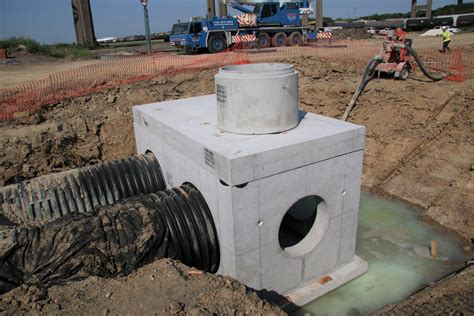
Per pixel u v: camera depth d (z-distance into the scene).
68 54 25.41
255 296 4.46
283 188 5.49
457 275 6.70
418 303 6.06
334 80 13.35
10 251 4.86
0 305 4.00
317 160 5.69
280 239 8.01
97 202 7.37
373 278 7.10
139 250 5.13
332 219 6.33
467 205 8.68
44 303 4.04
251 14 23.67
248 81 5.61
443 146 10.06
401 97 11.53
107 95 11.88
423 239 8.35
